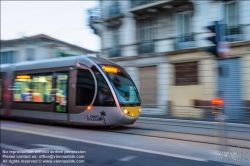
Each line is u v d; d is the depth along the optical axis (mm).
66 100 10758
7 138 8961
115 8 19844
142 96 17922
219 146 7066
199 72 15062
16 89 12977
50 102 11367
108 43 20703
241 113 9141
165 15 17234
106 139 8516
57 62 11445
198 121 10414
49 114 11383
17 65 13305
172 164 5836
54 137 8922
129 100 10164
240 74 13016
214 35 6469
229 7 14352
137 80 18234
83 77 10406
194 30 15578
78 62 10680
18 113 12719
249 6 13570
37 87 12031
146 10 17672
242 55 13016
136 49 18531
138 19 18672
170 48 16719
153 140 8305
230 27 13938
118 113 9641
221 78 6969
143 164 5891
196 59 15125
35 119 11977
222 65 7422
